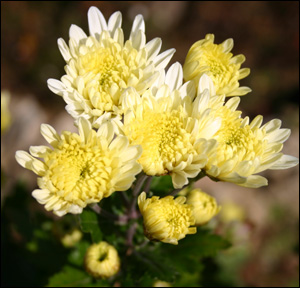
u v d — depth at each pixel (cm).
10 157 58
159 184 28
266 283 55
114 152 23
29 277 39
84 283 29
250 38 76
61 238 31
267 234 59
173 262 29
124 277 28
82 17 72
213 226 33
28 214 36
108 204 27
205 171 24
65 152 24
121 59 25
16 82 68
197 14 76
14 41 71
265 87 73
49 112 66
